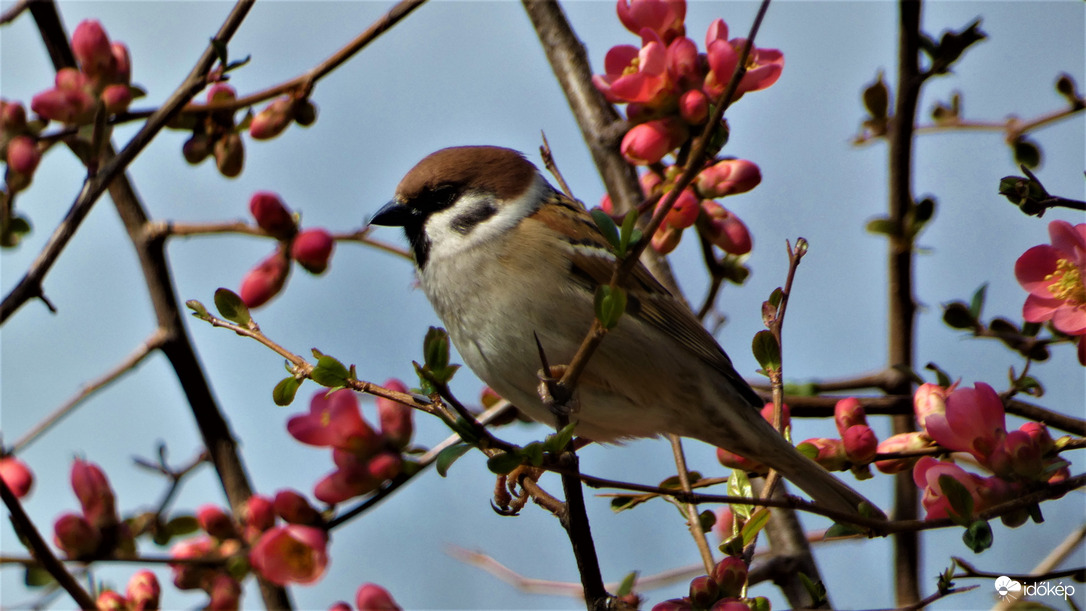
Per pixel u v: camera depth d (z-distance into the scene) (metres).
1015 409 6.61
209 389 7.85
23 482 6.85
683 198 6.91
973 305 6.69
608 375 7.18
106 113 6.76
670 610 5.43
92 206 6.71
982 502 5.19
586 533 5.27
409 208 7.63
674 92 6.83
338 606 5.51
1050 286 5.67
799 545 7.46
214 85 7.56
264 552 5.58
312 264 6.95
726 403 7.21
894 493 8.13
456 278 7.38
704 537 6.33
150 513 7.21
